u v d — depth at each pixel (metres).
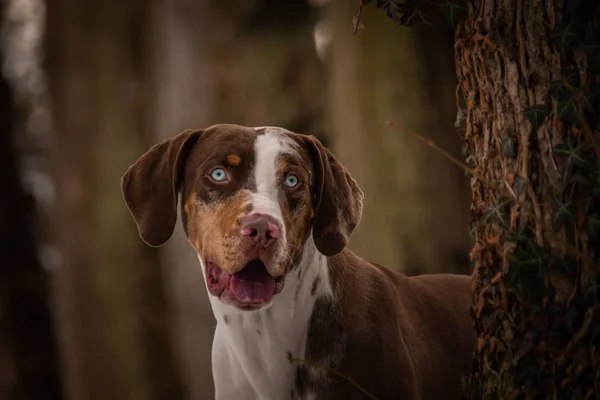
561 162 4.36
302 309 4.92
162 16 14.59
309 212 4.90
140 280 14.07
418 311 5.65
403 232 10.91
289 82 16.23
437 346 5.60
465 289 6.00
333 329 4.98
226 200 4.69
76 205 14.24
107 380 14.07
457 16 4.77
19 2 15.58
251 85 16.11
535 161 4.43
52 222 14.88
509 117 4.51
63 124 14.38
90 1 14.37
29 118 15.78
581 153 4.32
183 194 5.01
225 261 4.56
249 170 4.73
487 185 4.64
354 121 11.42
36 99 15.60
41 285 15.32
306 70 16.20
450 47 11.23
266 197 4.64
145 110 14.44
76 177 14.27
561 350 4.36
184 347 13.91
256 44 16.28
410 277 5.96
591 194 4.32
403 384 5.01
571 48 4.34
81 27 14.37
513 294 4.50
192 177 4.89
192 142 5.01
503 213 4.54
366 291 5.20
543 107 4.40
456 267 10.89
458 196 10.99
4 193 15.10
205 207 4.76
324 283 5.00
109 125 14.29
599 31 4.31
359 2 4.93
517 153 4.49
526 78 4.44
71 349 14.25
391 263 10.90
